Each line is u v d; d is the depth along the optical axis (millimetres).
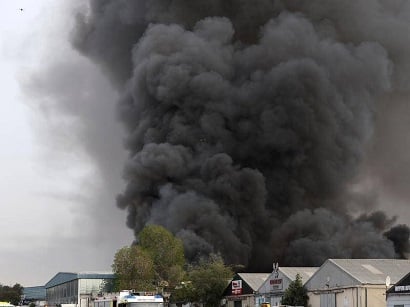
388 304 47906
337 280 53625
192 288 73375
